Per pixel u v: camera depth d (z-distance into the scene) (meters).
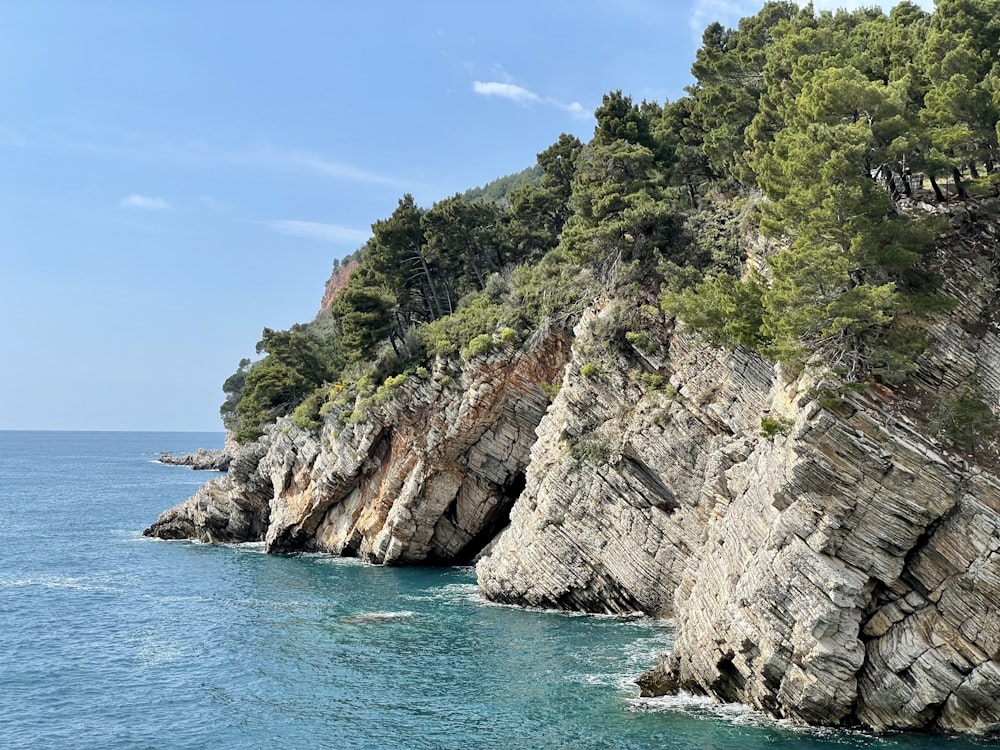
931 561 28.64
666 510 47.06
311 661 40.53
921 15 56.50
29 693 36.88
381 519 73.44
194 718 33.41
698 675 32.72
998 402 31.89
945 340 33.16
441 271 94.50
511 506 71.19
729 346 43.94
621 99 68.19
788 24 53.69
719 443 44.34
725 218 54.56
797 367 33.66
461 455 69.19
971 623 27.77
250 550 82.75
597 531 48.66
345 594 57.78
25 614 52.62
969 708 27.72
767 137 51.22
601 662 38.34
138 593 59.31
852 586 28.14
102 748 30.56
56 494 146.00
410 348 76.38
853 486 29.09
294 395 99.81
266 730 31.75
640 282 53.28
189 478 187.12
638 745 28.09
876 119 36.09
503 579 52.72
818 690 28.14
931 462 28.42
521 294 71.81
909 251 31.98
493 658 39.72
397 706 33.66
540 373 65.81
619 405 51.12
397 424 71.81
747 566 31.66
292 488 82.25
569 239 59.19
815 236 33.41
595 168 64.12
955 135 34.81
